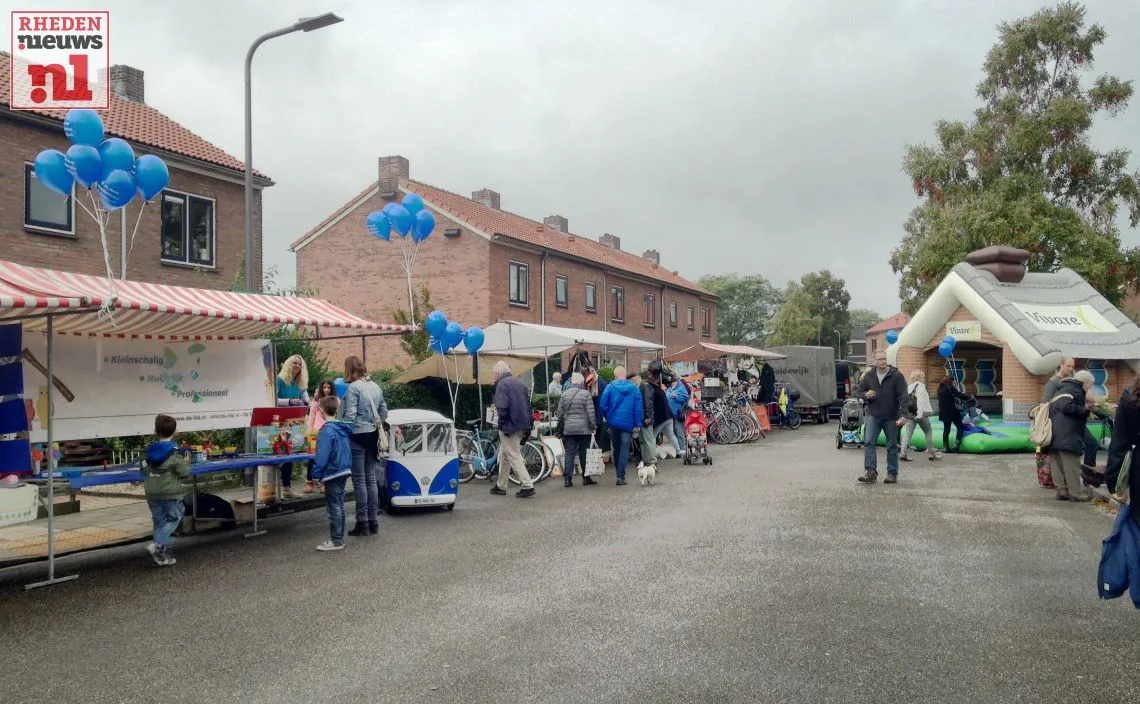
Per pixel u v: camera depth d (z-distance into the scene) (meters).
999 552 7.41
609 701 4.14
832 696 4.17
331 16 12.22
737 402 22.34
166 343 9.32
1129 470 4.80
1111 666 4.56
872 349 93.00
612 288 36.47
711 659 4.71
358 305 28.75
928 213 31.39
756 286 93.56
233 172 19.70
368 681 4.47
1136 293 29.83
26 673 4.70
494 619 5.55
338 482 8.09
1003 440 16.23
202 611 5.93
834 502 10.32
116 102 19.55
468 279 27.25
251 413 10.12
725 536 8.23
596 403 15.52
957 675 4.44
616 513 9.77
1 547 8.13
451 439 10.28
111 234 17.19
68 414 8.29
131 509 10.79
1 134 15.26
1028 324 16.59
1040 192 29.03
